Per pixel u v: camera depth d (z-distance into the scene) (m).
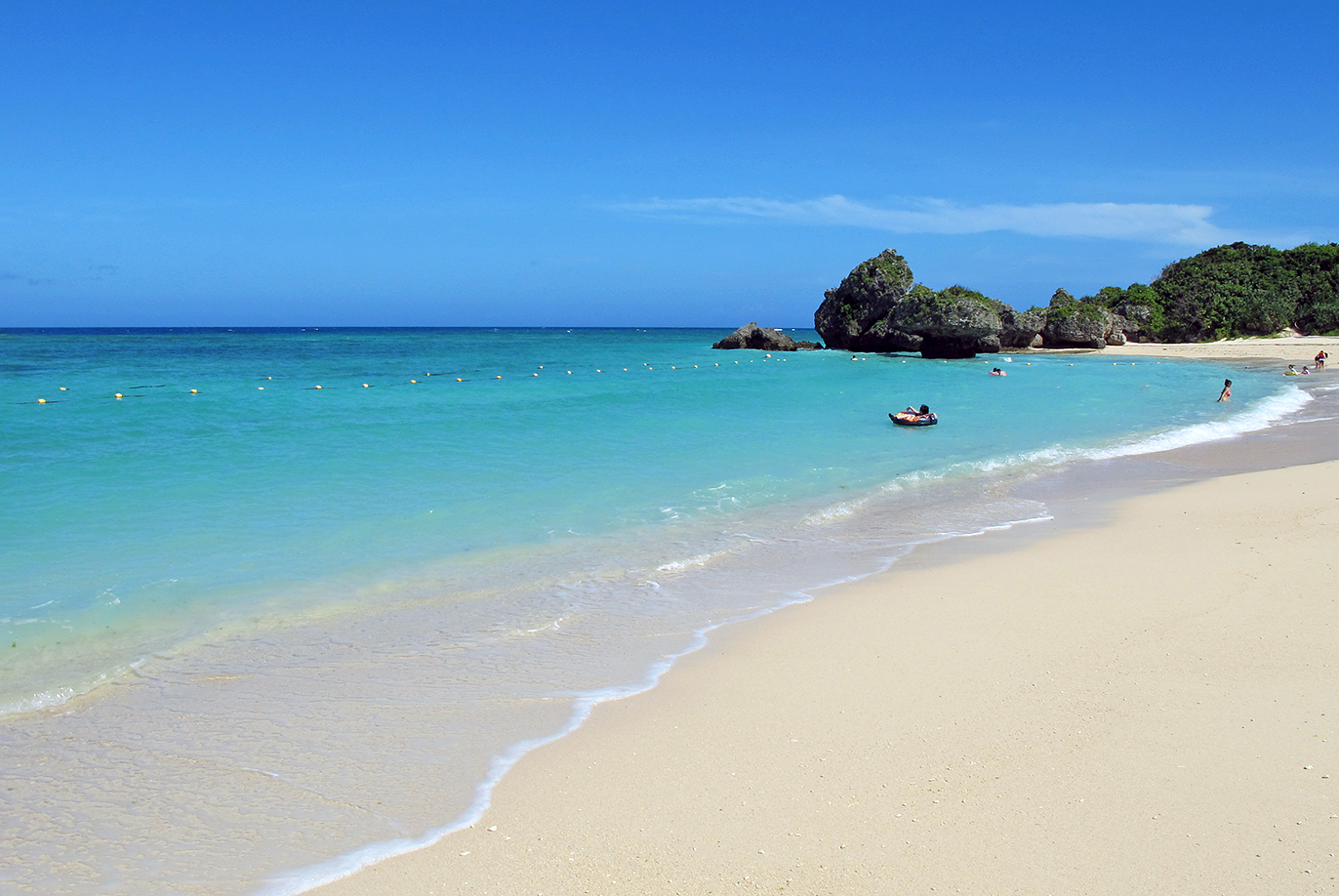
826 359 73.06
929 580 11.81
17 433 23.22
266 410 31.02
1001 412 33.19
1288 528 13.54
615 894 5.05
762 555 13.34
